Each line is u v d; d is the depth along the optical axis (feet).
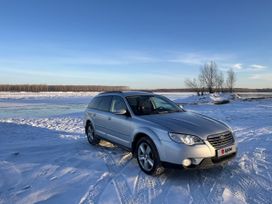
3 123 42.47
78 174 17.66
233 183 15.60
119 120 20.58
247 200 13.42
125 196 14.11
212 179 16.24
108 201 13.53
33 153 23.72
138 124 18.29
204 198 13.71
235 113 58.75
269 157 20.85
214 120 18.49
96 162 20.26
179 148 15.29
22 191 15.10
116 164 19.65
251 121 44.73
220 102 98.22
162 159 16.05
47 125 43.60
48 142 28.68
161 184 15.61
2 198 14.25
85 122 27.07
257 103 94.89
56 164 20.02
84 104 113.29
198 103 97.81
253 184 15.44
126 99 20.95
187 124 16.90
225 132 16.66
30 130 37.04
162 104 21.79
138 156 18.01
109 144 26.43
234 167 18.35
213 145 15.81
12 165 19.98
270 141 27.14
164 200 13.57
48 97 193.16
